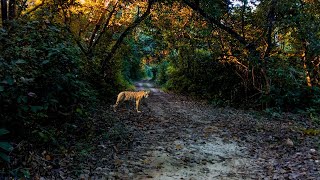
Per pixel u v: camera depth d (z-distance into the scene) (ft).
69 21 43.50
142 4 51.93
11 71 15.75
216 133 27.91
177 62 89.51
